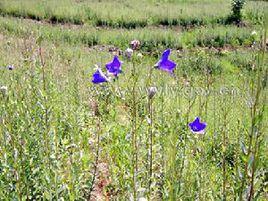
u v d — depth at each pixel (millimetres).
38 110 4199
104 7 21875
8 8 20516
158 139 4129
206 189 3445
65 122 4949
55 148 3736
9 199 3123
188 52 15438
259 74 2203
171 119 4344
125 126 4414
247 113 5652
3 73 5934
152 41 17281
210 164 4164
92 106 4613
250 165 2398
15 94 4766
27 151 3625
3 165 3350
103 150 4297
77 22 20234
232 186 3273
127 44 17078
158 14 20750
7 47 9766
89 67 9375
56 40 15656
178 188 2930
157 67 3062
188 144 4086
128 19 20328
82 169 3611
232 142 4781
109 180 3969
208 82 5375
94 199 3707
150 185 3273
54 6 21438
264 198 3088
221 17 20875
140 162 3848
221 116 5648
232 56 15312
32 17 20297
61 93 5801
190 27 20266
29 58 5582
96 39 17375
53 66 7102
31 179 3490
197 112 5758
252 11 21219
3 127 3805
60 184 3311
